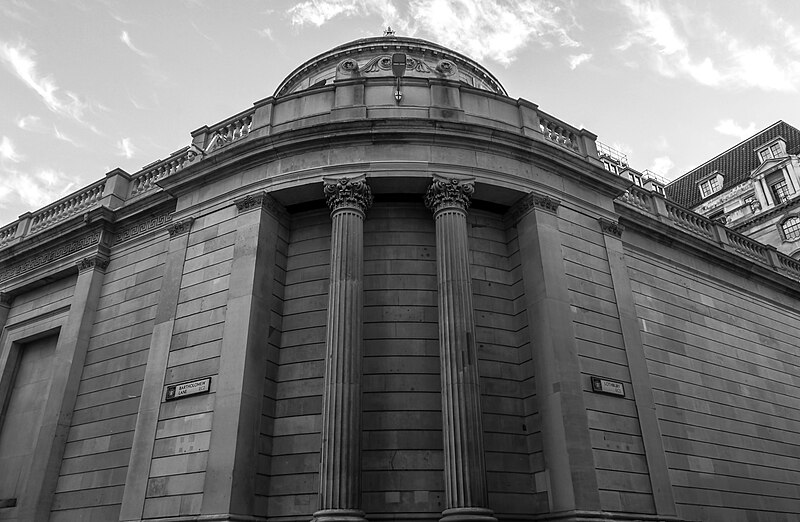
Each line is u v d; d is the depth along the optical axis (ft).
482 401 57.82
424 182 61.93
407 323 59.77
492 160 64.18
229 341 57.21
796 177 154.51
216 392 55.36
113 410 66.64
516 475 55.67
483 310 62.28
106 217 79.51
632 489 55.72
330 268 59.72
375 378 57.21
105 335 72.84
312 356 59.57
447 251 57.98
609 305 65.10
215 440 52.80
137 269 74.64
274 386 59.11
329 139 62.85
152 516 53.11
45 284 84.64
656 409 67.31
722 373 78.54
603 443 56.13
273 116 69.26
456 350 53.31
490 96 69.87
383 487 52.75
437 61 100.22
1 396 79.30
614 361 61.98
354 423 50.47
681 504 62.90
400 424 55.26
